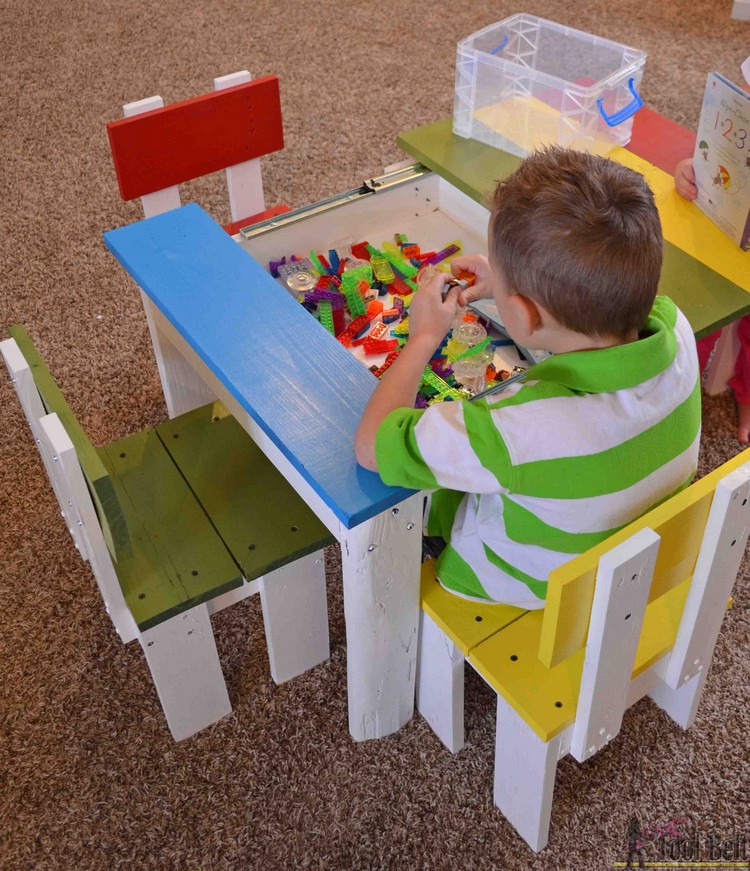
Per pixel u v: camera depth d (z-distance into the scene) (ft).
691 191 5.16
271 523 4.37
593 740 3.82
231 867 4.34
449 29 9.91
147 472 4.59
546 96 5.36
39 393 3.81
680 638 3.89
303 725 4.83
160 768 4.67
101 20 10.07
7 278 7.22
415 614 4.18
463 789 4.57
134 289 7.14
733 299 4.56
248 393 3.66
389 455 3.22
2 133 8.61
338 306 4.86
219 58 9.50
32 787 4.60
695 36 9.71
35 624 5.23
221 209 7.86
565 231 3.03
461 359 4.53
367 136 8.52
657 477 3.40
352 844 4.40
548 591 3.04
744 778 4.55
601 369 3.12
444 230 5.54
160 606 4.05
